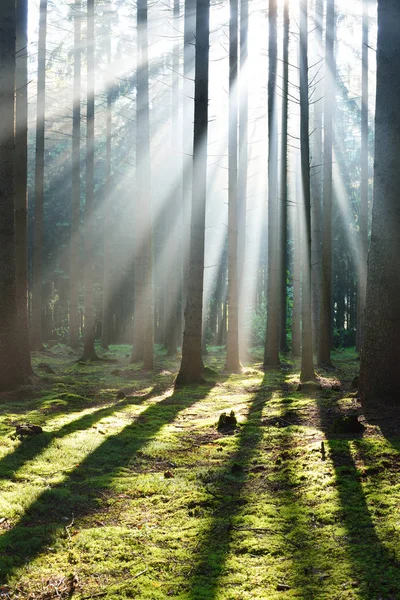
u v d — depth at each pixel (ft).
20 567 13.12
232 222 52.42
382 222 26.96
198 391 38.83
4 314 35.65
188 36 62.44
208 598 11.69
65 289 113.09
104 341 86.38
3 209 35.35
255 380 44.80
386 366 26.78
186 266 64.23
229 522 15.37
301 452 20.80
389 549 13.10
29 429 23.88
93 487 18.47
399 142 26.91
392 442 20.35
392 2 27.09
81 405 33.22
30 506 16.58
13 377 35.86
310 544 13.83
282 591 11.87
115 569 13.07
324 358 54.49
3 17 35.01
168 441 24.16
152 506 16.89
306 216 39.81
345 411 26.50
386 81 27.20
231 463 20.71
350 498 16.19
